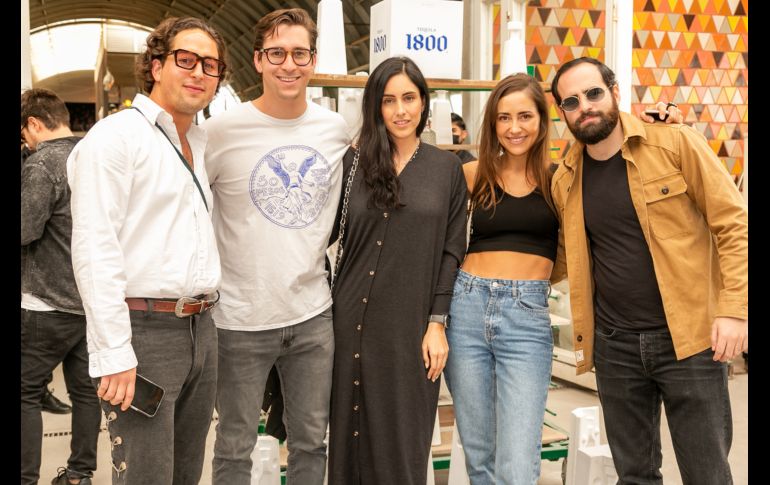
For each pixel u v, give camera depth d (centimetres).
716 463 234
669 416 242
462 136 406
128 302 193
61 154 306
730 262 222
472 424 253
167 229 197
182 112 205
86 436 334
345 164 248
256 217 230
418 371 244
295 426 245
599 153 242
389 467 244
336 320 246
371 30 336
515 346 246
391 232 241
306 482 247
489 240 255
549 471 367
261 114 232
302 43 225
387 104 240
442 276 248
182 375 201
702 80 570
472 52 499
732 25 573
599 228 241
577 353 255
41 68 2459
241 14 1407
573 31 419
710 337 231
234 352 233
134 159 193
